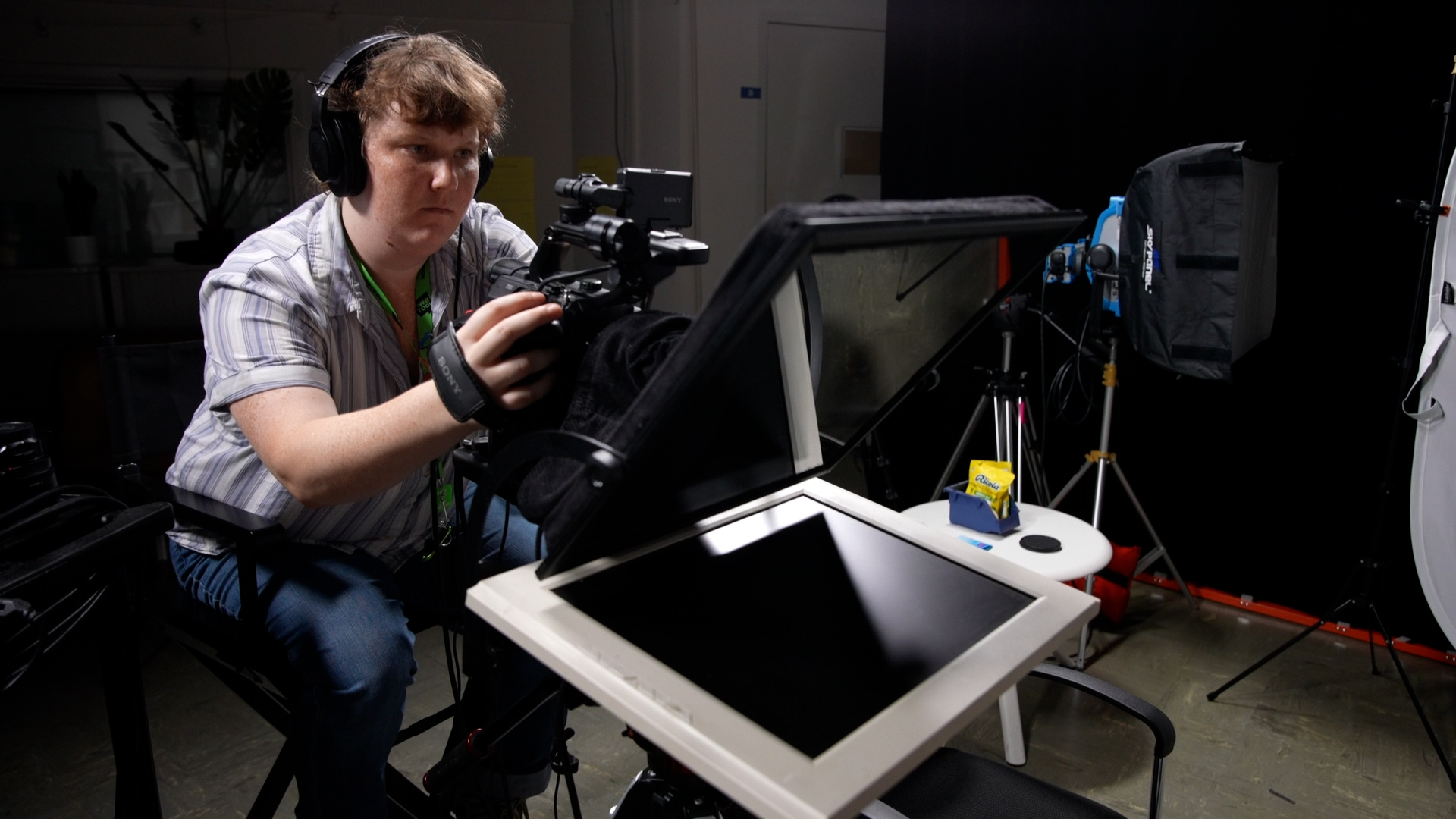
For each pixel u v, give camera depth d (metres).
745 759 0.61
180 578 1.47
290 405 1.14
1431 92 2.43
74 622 1.10
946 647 0.78
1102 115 3.06
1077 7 3.04
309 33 3.33
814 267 0.79
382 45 1.19
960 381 3.60
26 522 1.00
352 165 1.18
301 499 1.08
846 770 0.61
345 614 1.26
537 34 3.68
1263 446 2.89
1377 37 2.48
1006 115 3.29
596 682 0.70
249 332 1.19
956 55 3.38
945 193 3.50
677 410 0.67
